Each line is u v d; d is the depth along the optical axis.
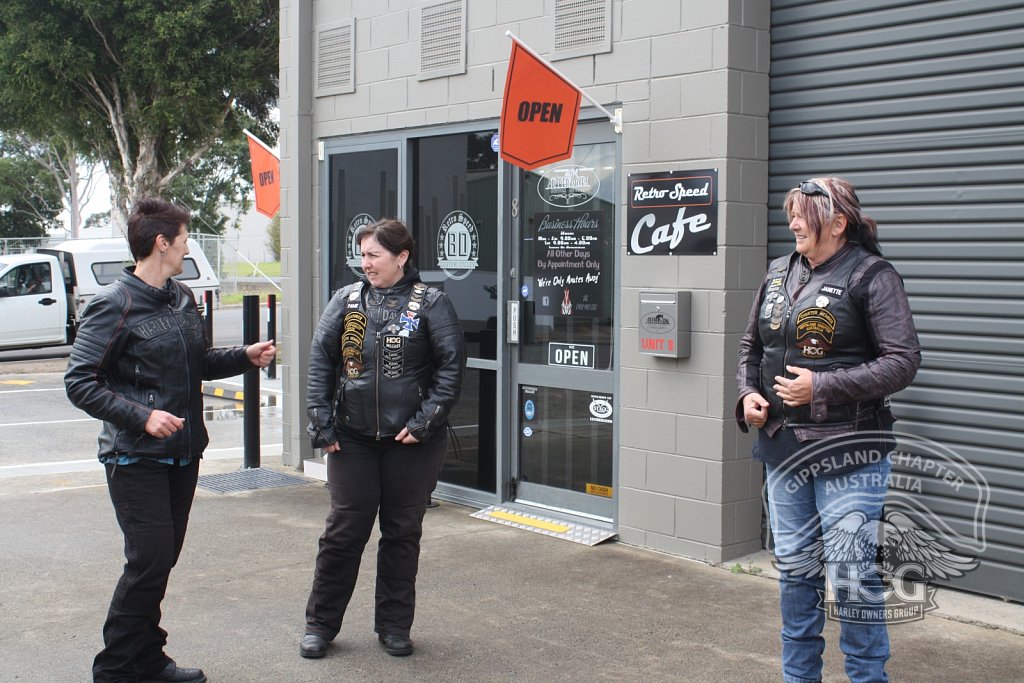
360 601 4.93
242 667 4.11
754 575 5.24
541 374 6.35
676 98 5.46
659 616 4.66
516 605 4.83
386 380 4.11
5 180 46.97
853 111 5.11
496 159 6.55
